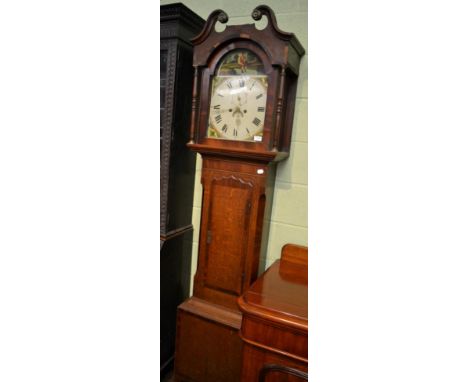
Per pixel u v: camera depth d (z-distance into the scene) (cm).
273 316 89
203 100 112
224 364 121
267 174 113
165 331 143
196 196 149
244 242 117
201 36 107
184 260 149
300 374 88
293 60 108
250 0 126
